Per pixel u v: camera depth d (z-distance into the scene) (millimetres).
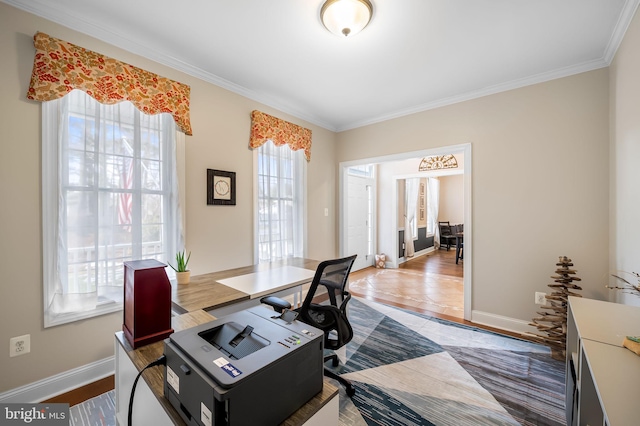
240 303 1788
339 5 1674
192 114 2484
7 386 1629
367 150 3945
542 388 1880
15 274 1647
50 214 1751
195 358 703
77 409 1679
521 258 2738
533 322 2590
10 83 1615
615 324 1184
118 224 2033
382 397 1796
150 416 876
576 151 2461
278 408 703
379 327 2871
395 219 5859
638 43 1684
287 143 3393
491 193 2896
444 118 3213
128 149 2092
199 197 2547
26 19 1661
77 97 1854
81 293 1854
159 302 1095
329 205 4203
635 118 1764
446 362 2203
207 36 2051
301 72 2578
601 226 2355
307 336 822
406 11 1772
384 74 2617
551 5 1729
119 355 1102
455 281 4734
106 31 1939
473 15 1815
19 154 1651
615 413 667
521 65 2451
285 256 3443
